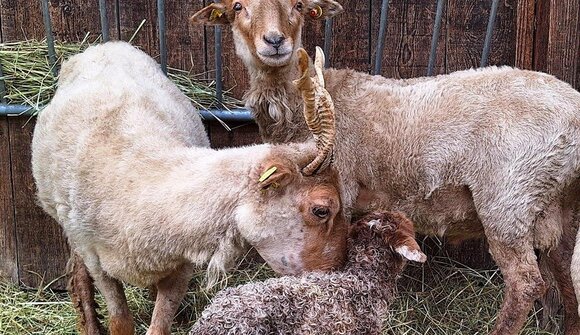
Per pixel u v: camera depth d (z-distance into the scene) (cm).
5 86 217
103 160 165
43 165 180
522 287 183
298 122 197
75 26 223
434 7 219
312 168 149
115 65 193
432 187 187
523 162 178
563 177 181
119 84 184
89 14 223
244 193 150
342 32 222
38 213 227
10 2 220
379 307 152
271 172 144
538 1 212
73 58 206
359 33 222
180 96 202
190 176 156
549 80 185
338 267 154
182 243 155
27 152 222
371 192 193
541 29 213
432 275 230
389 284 155
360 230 157
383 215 158
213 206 152
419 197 190
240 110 222
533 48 216
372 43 222
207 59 225
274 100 195
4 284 232
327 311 143
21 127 221
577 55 210
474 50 221
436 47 218
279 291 142
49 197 182
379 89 193
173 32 223
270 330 139
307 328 141
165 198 155
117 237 161
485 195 183
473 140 182
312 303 143
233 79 225
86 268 193
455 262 231
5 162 223
